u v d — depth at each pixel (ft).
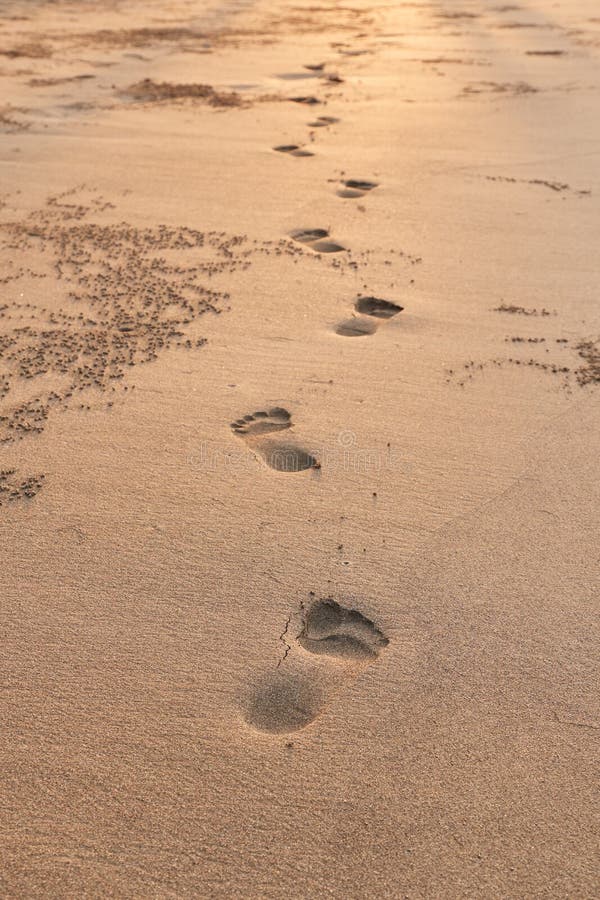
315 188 23.38
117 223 20.59
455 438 12.36
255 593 9.55
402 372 14.12
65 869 6.78
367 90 35.65
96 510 10.79
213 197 22.54
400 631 9.08
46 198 22.24
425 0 63.87
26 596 9.46
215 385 13.61
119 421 12.62
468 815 7.23
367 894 6.63
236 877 6.73
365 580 9.74
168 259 18.47
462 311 16.30
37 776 7.51
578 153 26.71
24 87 33.96
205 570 9.86
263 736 7.93
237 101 33.17
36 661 8.67
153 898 6.58
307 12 57.57
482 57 42.98
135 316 15.83
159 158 25.80
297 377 13.91
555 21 53.83
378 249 19.26
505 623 9.16
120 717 8.09
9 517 10.63
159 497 11.04
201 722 8.05
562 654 8.78
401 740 7.88
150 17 53.26
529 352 14.80
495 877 6.76
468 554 10.12
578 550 10.18
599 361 14.49
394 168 25.23
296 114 31.40
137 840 7.00
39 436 12.23
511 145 27.66
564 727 8.02
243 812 7.23
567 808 7.30
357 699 8.29
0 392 13.25
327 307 16.39
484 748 7.81
